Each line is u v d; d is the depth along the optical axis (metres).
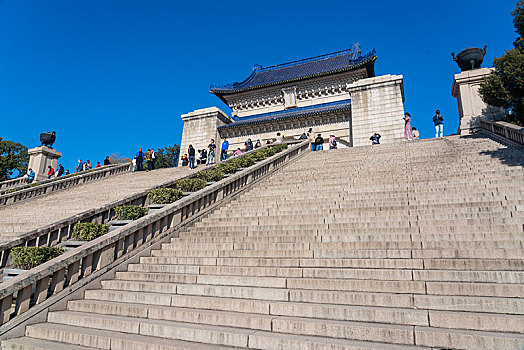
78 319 5.22
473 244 5.68
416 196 8.43
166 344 4.25
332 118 31.73
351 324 4.14
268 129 34.03
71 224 9.00
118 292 5.88
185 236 8.32
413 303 4.47
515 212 6.45
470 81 17.92
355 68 34.25
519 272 4.66
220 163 16.17
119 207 9.10
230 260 6.46
